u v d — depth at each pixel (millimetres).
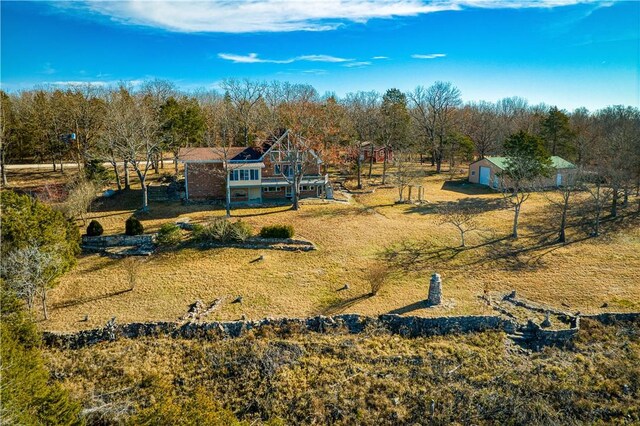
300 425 19219
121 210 43469
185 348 23172
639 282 29500
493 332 24328
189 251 34250
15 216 25391
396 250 35094
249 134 63594
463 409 19875
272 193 49906
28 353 18375
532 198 51906
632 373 21359
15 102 63312
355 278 30234
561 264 32469
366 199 51188
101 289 28328
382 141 65062
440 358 22469
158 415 15609
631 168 44938
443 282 29734
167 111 51375
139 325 24328
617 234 38438
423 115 73938
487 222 42125
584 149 60531
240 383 21219
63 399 16234
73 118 51844
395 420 19438
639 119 74625
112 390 20359
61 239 27719
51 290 27828
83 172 47219
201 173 47656
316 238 37031
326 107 62031
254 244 35406
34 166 59531
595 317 25328
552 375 21453
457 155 76062
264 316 25359
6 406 13750
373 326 24672
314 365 22141
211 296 27656
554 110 64062
